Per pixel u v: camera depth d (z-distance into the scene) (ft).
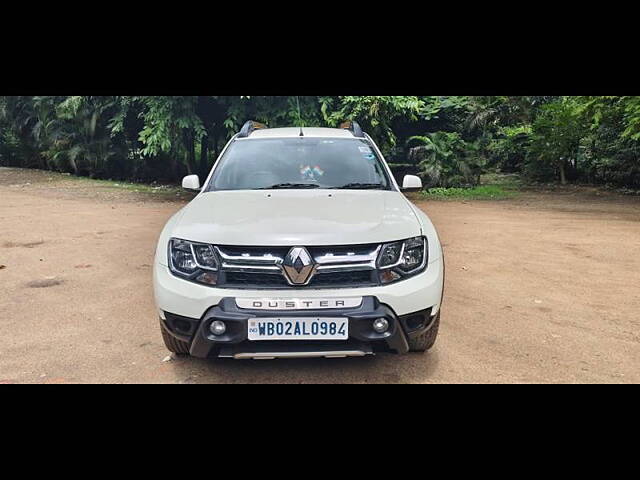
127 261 21.22
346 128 17.65
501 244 25.49
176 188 55.06
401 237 10.61
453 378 11.21
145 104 48.16
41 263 20.85
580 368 11.66
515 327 14.08
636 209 39.37
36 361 11.93
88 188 52.37
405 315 10.30
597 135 55.62
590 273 19.72
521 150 67.67
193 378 11.24
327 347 10.15
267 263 10.12
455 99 58.75
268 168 14.42
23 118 74.13
